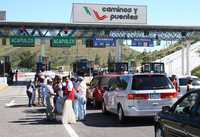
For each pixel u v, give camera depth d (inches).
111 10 2130.9
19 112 854.5
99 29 2160.4
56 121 685.3
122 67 2044.8
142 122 658.2
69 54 7485.2
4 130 594.6
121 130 576.1
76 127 614.2
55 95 694.5
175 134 368.8
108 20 2128.4
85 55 7534.5
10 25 2053.4
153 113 616.1
